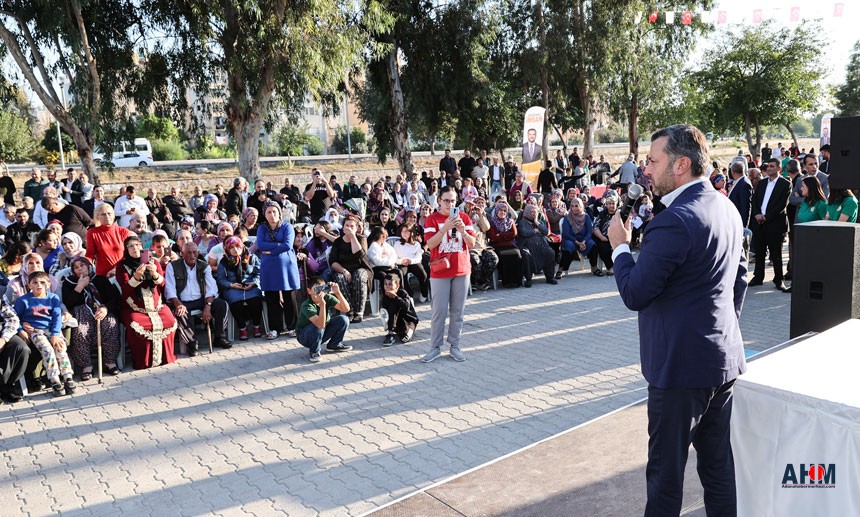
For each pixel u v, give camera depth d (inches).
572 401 208.7
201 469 171.5
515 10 1031.0
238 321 292.5
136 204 473.1
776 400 95.7
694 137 95.3
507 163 840.3
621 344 270.8
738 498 103.6
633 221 444.5
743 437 100.8
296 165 1620.3
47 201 359.9
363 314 334.3
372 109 1064.2
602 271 425.4
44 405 221.3
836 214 309.0
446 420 197.3
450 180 765.3
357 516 142.9
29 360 229.3
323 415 205.3
